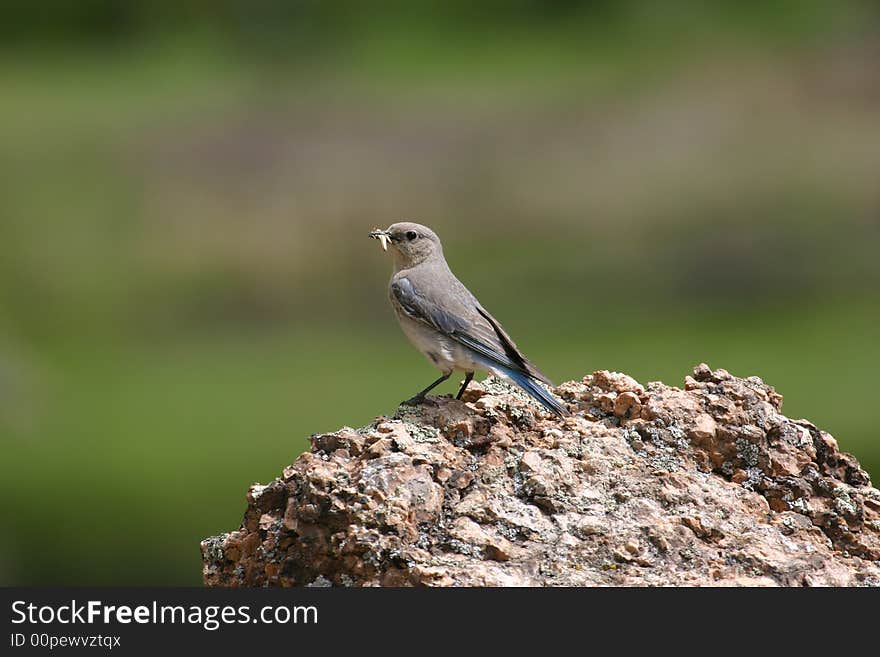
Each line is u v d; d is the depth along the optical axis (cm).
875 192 2800
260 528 670
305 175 2969
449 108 3344
